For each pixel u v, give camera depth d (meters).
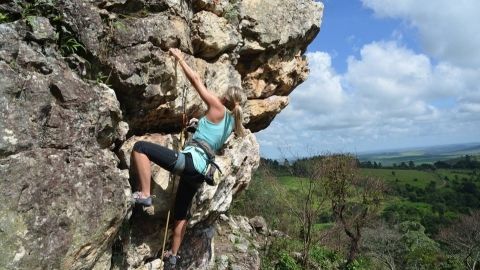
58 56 4.20
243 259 12.27
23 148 3.71
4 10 3.96
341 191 18.38
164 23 5.25
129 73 4.84
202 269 7.44
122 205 4.51
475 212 42.19
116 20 4.83
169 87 5.40
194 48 6.14
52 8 4.26
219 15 6.56
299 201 18.44
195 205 6.05
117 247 5.17
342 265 18.31
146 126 5.67
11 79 3.68
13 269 3.53
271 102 8.50
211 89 6.29
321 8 8.49
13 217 3.56
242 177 7.53
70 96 4.11
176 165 4.95
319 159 18.64
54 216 3.82
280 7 7.57
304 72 9.16
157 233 5.79
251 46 7.18
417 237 38.19
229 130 5.38
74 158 4.08
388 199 21.08
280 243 16.05
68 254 3.95
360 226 19.14
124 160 5.16
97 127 4.39
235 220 16.47
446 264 33.50
